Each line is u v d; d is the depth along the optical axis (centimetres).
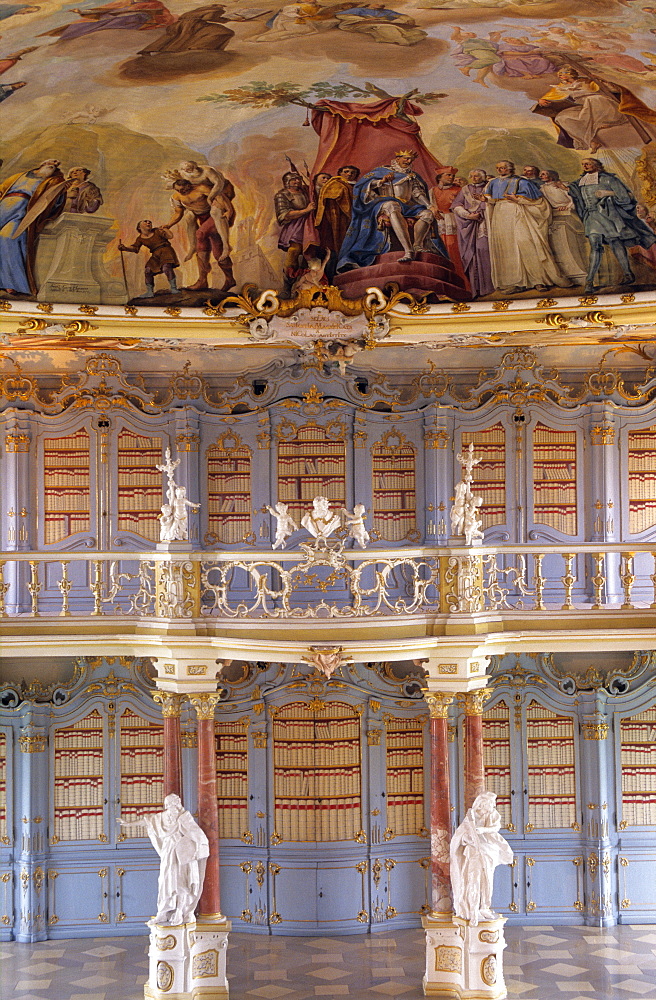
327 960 2352
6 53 1709
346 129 2095
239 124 2048
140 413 2556
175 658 2200
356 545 2545
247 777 2555
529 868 2561
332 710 2541
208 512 2569
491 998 2089
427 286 2211
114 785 2550
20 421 2541
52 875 2522
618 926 2539
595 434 2570
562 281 2169
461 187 2158
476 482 2583
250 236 2200
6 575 2547
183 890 2158
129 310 2181
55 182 2061
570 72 1888
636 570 2592
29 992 2181
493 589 2302
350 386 2555
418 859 2562
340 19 1736
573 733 2584
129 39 1748
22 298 2119
